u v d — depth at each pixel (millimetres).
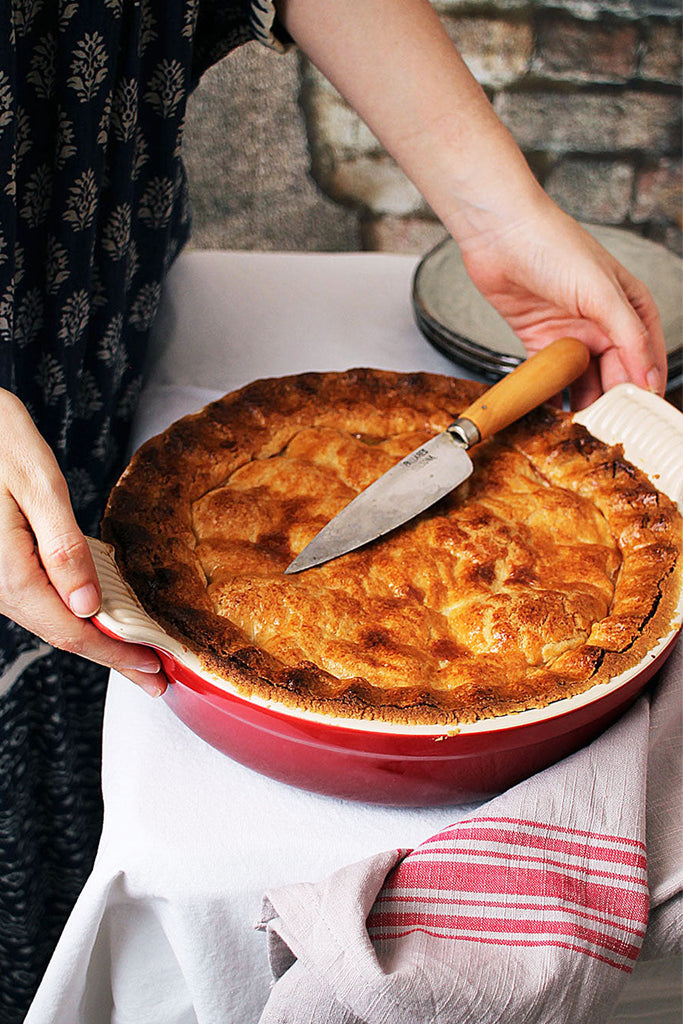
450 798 646
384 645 659
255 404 869
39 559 592
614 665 639
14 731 932
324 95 2072
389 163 2178
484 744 592
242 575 705
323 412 886
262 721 600
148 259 987
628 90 2143
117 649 612
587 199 2307
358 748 591
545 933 569
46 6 739
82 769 1114
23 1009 1121
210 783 663
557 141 2223
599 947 573
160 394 1055
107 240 895
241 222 2229
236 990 672
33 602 586
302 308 1221
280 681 603
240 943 647
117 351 964
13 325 807
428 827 652
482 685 628
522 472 850
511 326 1078
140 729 696
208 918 628
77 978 661
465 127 950
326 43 932
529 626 681
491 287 1042
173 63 870
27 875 1026
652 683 734
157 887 620
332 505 785
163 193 952
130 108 843
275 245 2279
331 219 2258
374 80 942
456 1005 549
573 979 565
